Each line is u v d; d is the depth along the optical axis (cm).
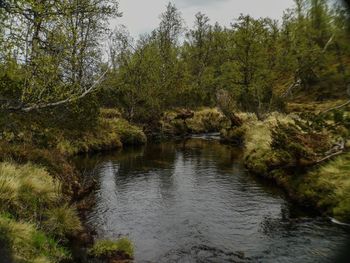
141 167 2156
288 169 1619
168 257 949
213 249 999
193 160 2380
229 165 2178
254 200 1440
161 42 5003
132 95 3622
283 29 2770
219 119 4469
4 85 1130
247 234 1102
